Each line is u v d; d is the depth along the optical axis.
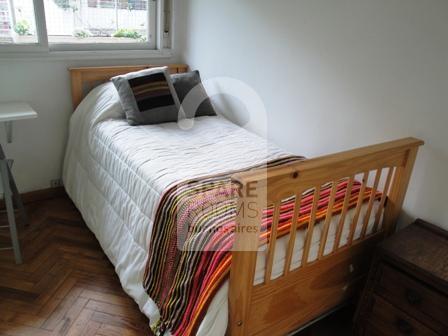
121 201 1.97
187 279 1.41
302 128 2.23
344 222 1.60
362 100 1.88
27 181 2.69
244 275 1.24
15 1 2.27
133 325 1.77
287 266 1.42
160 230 1.61
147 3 2.85
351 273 1.75
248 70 2.51
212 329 1.29
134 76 2.44
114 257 1.99
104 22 2.71
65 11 2.51
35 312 1.80
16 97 2.45
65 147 2.77
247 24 2.43
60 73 2.58
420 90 1.65
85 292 1.95
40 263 2.13
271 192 1.22
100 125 2.36
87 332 1.71
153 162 1.89
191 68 3.04
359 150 1.49
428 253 1.51
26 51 2.39
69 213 2.65
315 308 1.67
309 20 2.04
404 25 1.65
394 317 1.56
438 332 1.43
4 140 2.51
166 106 2.46
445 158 1.62
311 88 2.12
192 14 2.88
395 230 1.86
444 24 1.52
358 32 1.83
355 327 1.73
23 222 2.48
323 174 1.35
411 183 1.76
